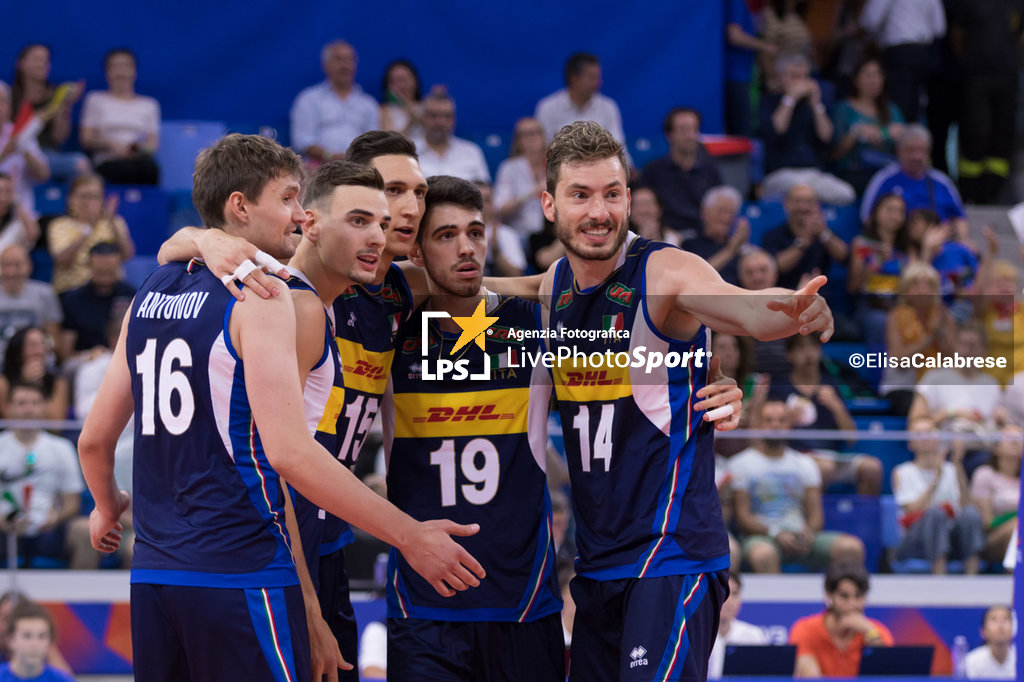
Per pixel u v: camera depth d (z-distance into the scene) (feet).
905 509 41.98
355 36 75.20
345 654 26.20
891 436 42.24
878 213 64.85
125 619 38.75
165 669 20.06
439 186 24.57
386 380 25.17
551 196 23.48
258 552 19.79
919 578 41.91
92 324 55.06
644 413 23.09
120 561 40.37
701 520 22.84
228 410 19.66
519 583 25.25
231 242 20.34
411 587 25.48
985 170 76.18
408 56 75.82
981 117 75.66
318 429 21.53
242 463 19.75
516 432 25.18
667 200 65.10
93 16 72.23
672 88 77.15
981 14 75.51
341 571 26.14
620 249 23.53
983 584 41.86
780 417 46.29
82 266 59.00
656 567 22.59
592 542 23.79
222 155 21.29
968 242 67.77
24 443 40.09
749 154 71.67
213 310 19.81
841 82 78.69
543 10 76.54
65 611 38.42
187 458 19.81
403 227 23.61
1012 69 75.61
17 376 49.24
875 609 40.37
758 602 39.86
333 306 23.65
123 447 40.55
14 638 37.09
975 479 42.37
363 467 41.47
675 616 22.13
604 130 23.00
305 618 20.47
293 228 21.66
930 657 39.91
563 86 77.15
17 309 54.19
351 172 21.74
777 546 41.14
